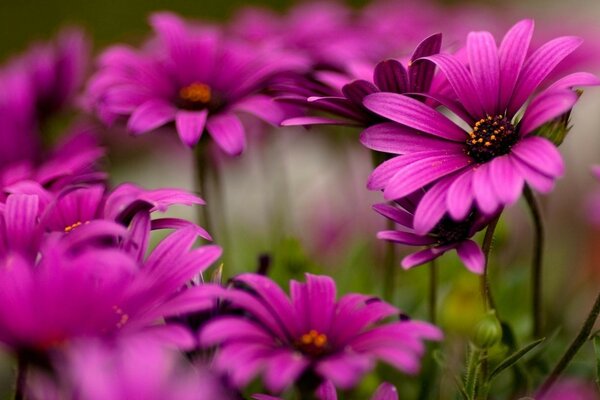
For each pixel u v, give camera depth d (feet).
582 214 2.04
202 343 1.30
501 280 1.84
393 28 2.00
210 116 1.63
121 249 1.37
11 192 1.47
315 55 1.73
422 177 1.40
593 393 1.62
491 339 1.39
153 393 1.20
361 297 1.37
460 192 1.37
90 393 1.19
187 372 1.29
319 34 1.86
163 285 1.33
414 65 1.47
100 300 1.28
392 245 1.65
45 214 1.36
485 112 1.47
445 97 1.47
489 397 1.63
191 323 1.35
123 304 1.30
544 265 1.97
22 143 1.77
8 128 1.77
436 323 1.62
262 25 1.98
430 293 1.60
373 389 1.65
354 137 1.99
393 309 1.35
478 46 1.48
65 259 1.28
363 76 1.62
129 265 1.28
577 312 1.90
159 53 1.77
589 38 1.92
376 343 1.30
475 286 1.66
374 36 1.88
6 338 1.25
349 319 1.35
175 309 1.30
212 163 1.82
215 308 1.37
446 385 1.64
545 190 1.33
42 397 1.29
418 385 1.66
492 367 1.50
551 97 1.38
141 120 1.60
